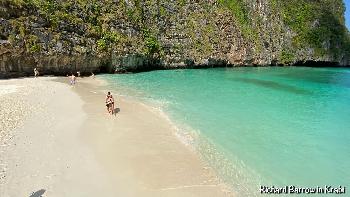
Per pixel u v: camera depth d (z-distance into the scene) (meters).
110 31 57.78
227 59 78.44
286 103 36.75
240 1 85.38
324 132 26.00
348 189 16.81
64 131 23.42
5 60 44.47
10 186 15.52
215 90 43.34
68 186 15.93
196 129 25.56
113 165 18.50
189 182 16.94
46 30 48.38
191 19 74.06
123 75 56.56
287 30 93.56
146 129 25.05
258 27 87.06
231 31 80.00
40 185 15.83
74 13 52.88
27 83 41.53
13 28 44.88
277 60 89.25
